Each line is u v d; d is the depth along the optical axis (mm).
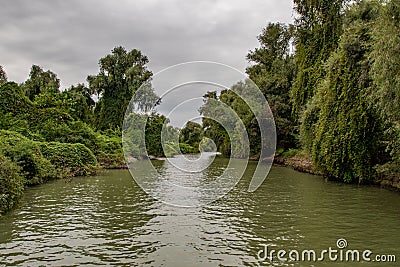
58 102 27031
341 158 15734
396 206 10453
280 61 33500
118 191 13367
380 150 14906
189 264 5879
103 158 23547
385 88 11133
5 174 9930
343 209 10070
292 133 28531
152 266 5793
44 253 6344
